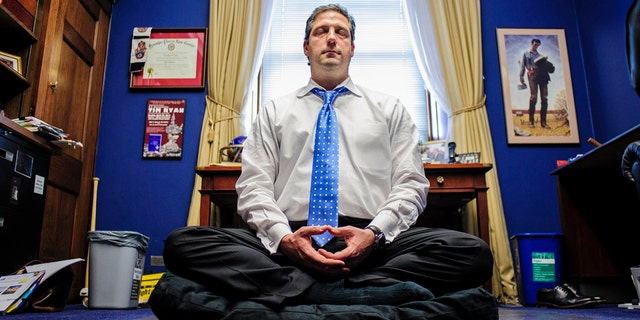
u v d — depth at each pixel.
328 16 1.64
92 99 2.96
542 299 2.31
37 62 2.49
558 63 3.15
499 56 3.15
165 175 2.97
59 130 2.32
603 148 2.09
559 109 3.08
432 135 3.16
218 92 3.01
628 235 2.57
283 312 1.00
